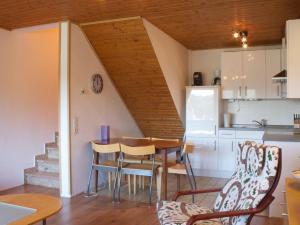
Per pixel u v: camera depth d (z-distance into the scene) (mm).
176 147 4449
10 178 4965
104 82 5391
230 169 5785
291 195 1847
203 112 5969
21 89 5141
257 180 2451
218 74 6367
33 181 5199
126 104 6117
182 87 6160
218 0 3555
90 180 4801
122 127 5992
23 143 5195
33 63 5375
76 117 4641
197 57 6613
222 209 2641
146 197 4578
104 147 4457
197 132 6020
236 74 5996
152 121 6375
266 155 2416
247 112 6277
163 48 5113
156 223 3566
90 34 4793
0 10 3945
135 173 4422
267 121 6145
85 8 3887
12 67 4977
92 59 5051
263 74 5809
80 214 3840
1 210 2523
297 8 3836
